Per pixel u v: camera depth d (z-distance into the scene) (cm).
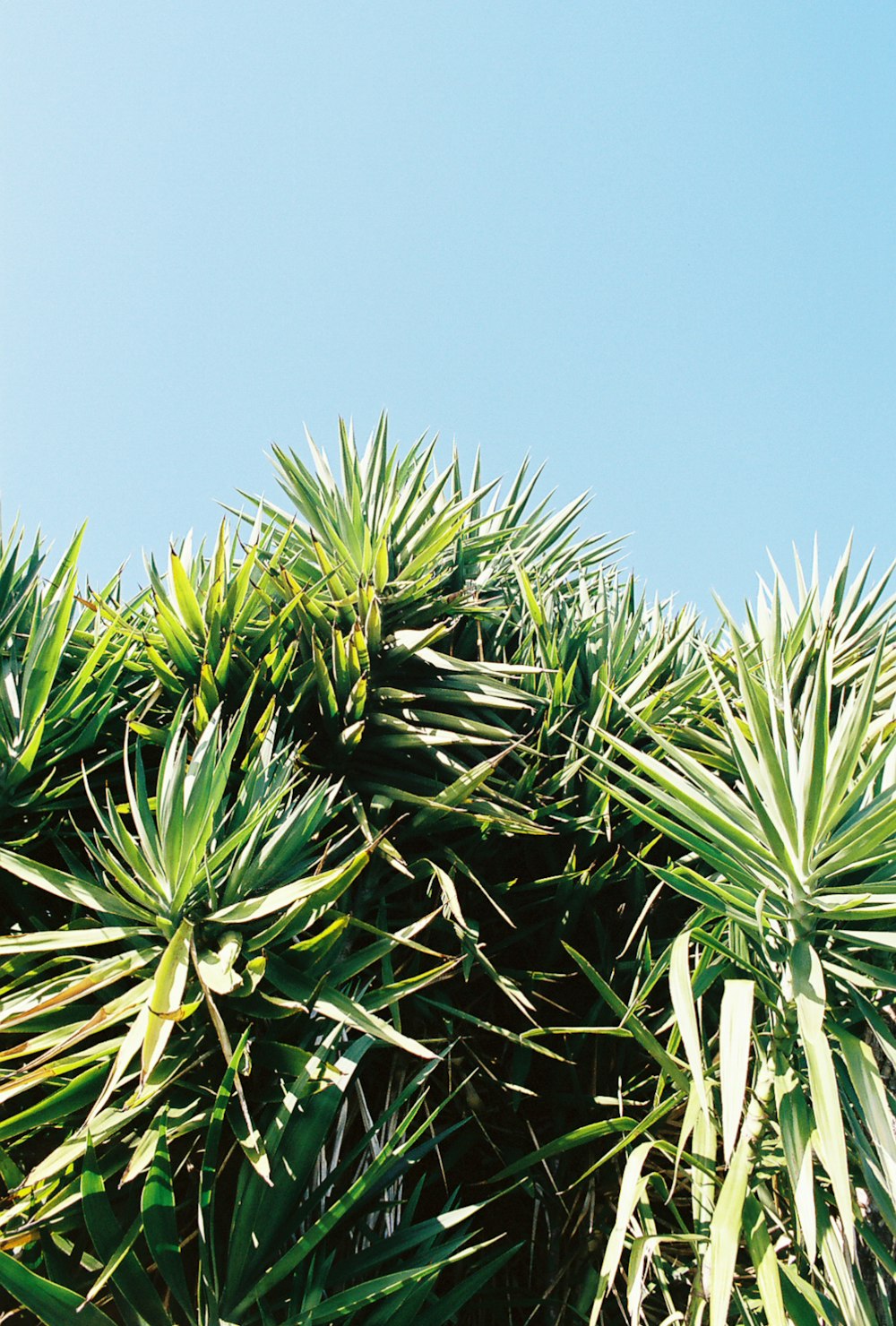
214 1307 236
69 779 345
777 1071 269
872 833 267
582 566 584
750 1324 259
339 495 464
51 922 339
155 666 379
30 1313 253
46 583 437
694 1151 278
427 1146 297
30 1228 225
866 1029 290
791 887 284
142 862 274
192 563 441
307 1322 226
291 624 418
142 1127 266
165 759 307
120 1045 257
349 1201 243
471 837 387
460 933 344
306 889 269
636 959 385
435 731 382
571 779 406
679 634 434
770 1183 284
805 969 267
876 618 453
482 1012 389
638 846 407
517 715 445
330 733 397
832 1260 240
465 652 480
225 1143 288
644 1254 255
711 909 304
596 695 425
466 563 509
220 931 283
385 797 376
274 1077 278
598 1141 346
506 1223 357
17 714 350
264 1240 250
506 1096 366
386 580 432
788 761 309
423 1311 291
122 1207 275
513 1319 336
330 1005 268
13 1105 291
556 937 389
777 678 404
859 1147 247
